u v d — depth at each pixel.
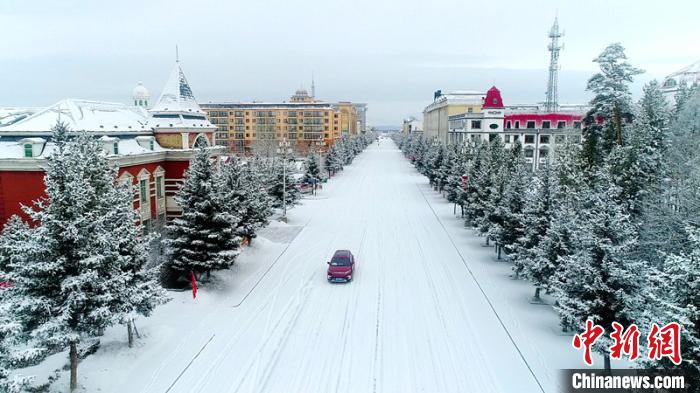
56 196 16.12
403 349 21.16
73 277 16.12
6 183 30.17
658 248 25.78
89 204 17.17
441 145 77.06
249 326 23.47
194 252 27.77
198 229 28.23
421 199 64.50
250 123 155.25
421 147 100.69
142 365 19.38
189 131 41.69
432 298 27.39
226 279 30.23
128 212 20.77
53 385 17.38
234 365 19.61
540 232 27.72
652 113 34.53
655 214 27.30
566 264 19.41
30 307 15.78
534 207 28.44
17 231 17.91
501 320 24.27
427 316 24.80
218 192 28.47
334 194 68.81
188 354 20.44
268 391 17.75
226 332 22.73
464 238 42.12
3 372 12.48
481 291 28.55
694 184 27.56
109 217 17.95
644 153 31.22
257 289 28.97
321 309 25.73
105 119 37.00
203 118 45.66
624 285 17.55
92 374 18.28
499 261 34.91
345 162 113.50
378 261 34.91
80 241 16.41
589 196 20.72
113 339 21.27
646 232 26.31
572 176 31.12
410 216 52.31
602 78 34.88
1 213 30.31
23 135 31.44
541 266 24.12
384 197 66.12
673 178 30.50
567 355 20.45
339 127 164.12
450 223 48.56
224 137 155.88
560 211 25.23
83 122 34.34
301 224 47.91
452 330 23.09
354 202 61.78
